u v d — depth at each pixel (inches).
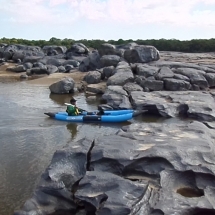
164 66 1037.8
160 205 271.9
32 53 1868.8
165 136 399.5
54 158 350.6
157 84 850.1
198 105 670.5
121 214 261.6
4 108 740.0
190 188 318.0
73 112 643.5
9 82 1171.9
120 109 692.7
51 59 1608.0
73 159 349.7
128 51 1167.6
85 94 922.7
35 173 401.4
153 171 325.7
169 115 658.8
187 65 1035.9
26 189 362.6
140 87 850.1
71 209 303.3
